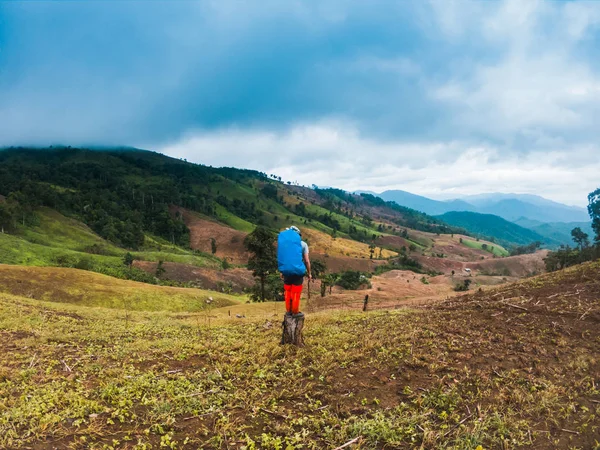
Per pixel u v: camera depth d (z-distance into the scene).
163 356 8.84
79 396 6.14
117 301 46.28
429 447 4.83
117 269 88.69
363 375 7.14
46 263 85.56
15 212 117.19
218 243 177.88
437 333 9.55
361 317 13.25
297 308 9.24
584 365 7.14
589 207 86.75
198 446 4.84
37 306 18.86
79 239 124.44
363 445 4.89
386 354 8.12
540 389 6.36
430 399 6.11
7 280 43.75
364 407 5.94
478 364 7.40
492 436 5.04
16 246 89.00
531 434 5.07
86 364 8.23
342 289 86.94
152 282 87.25
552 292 13.87
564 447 4.80
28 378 7.17
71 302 43.28
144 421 5.32
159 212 184.50
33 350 9.31
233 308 38.78
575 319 10.01
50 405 5.68
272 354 8.47
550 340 8.58
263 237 58.97
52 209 142.50
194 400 6.06
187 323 16.06
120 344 10.59
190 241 178.75
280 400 6.26
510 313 11.20
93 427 5.11
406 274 139.00
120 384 6.86
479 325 10.18
